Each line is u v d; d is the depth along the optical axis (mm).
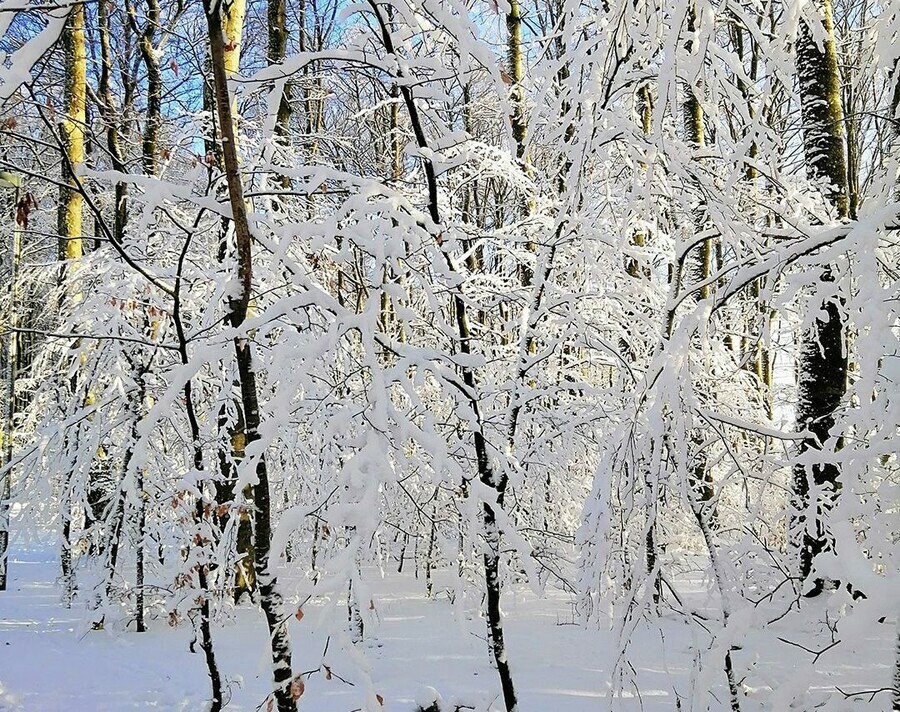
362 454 3184
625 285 6227
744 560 4379
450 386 4379
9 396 10219
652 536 4441
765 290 3791
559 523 7145
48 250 12852
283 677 3395
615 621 4996
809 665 3141
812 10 4348
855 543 2246
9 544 8398
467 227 5594
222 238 6523
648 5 3979
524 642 6090
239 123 6391
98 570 7258
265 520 3635
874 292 3061
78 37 8242
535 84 5156
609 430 6121
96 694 5332
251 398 3689
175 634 6996
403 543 7867
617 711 4426
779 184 4703
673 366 3770
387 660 5750
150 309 5992
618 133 4633
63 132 4715
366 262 4746
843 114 8195
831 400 5910
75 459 7504
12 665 6055
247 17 9977
